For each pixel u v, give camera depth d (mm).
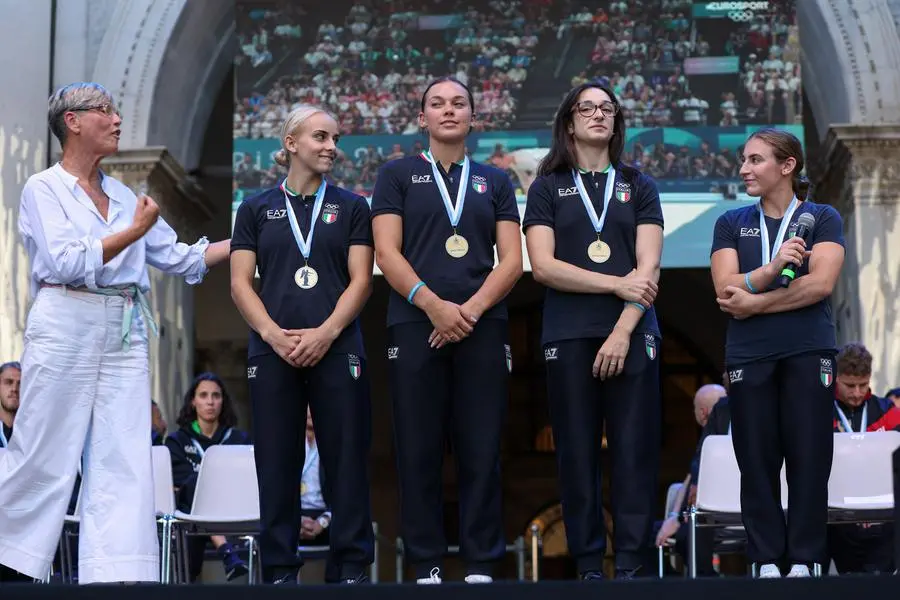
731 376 10555
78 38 31125
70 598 6520
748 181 10891
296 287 10555
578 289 10367
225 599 6574
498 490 10328
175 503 15391
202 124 36625
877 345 29438
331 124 10922
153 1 31219
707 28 33844
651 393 10375
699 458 15086
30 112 27484
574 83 34281
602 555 10250
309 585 6586
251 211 10914
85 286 9844
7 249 26172
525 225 10789
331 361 10406
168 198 33312
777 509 10359
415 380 10328
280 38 34562
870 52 30594
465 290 10375
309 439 18719
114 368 9891
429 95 10828
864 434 13398
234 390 43250
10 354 25312
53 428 9625
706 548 15945
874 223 29953
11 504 9492
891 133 29875
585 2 34406
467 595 6578
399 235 10594
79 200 9922
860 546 14578
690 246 33031
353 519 10273
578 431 10328
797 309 10391
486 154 34250
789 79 33469
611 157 11000
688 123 33562
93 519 9648
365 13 34812
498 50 34531
